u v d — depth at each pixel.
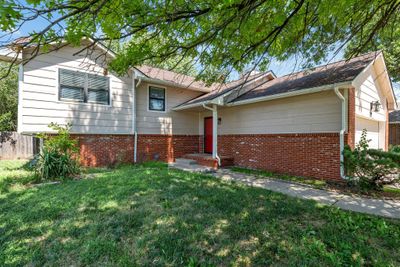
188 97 11.94
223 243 2.89
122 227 3.26
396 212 4.16
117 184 5.47
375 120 9.36
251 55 4.11
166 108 11.00
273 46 4.06
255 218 3.64
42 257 2.58
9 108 17.20
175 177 6.43
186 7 2.69
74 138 8.18
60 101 7.83
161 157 10.75
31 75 7.24
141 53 3.35
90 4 2.08
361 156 5.79
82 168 7.73
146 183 5.56
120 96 9.34
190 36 3.31
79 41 2.63
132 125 9.68
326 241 2.95
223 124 10.59
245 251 2.73
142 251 2.69
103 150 8.91
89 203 4.16
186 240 2.93
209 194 4.85
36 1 1.81
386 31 4.64
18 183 5.61
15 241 2.90
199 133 12.20
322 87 6.42
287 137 7.92
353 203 4.68
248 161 9.31
